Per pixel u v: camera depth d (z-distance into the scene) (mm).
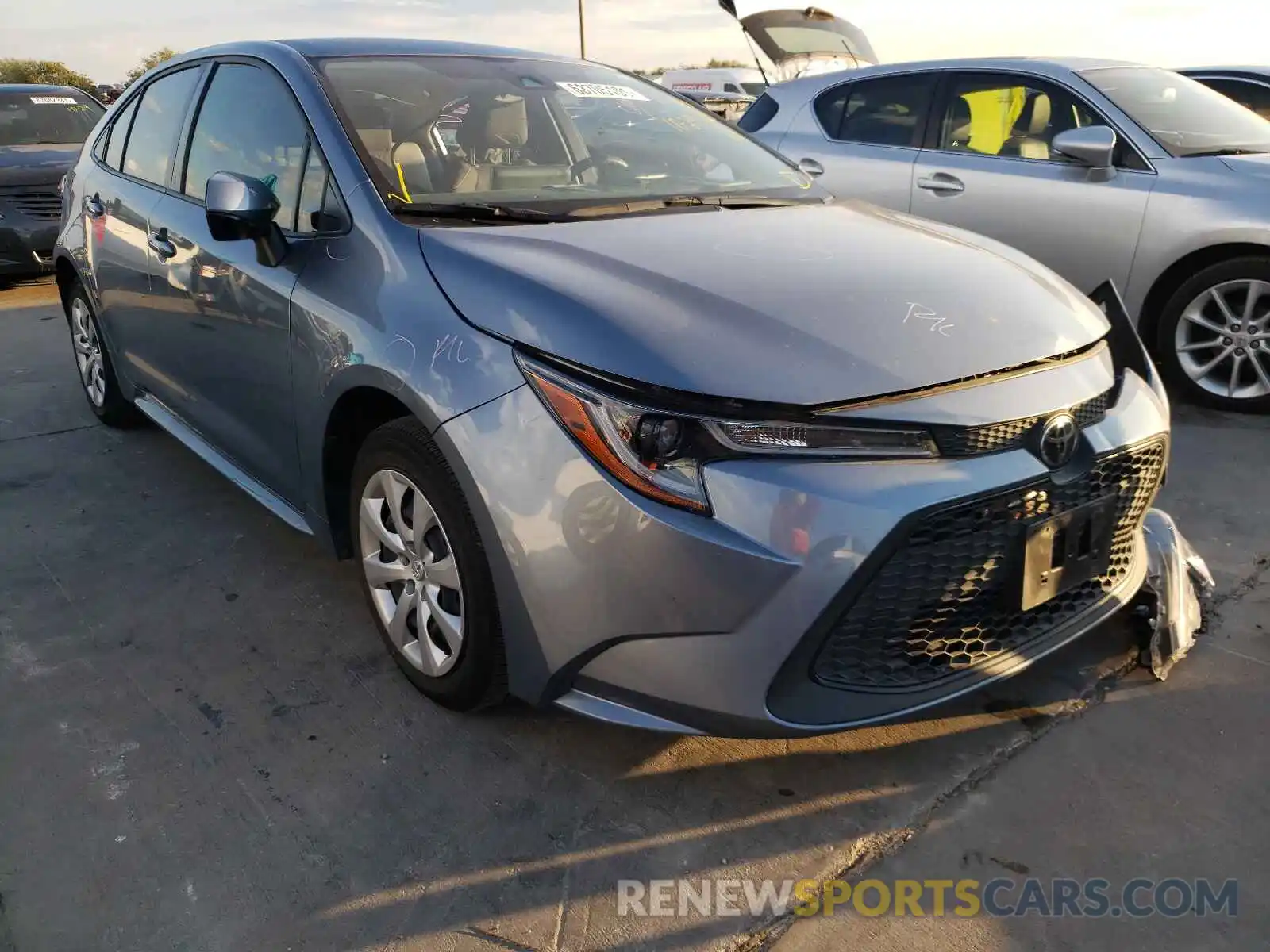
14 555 3150
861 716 1847
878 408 1757
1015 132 4820
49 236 7664
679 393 1720
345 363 2227
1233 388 4312
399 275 2188
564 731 2270
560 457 1812
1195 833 1943
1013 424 1851
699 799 2057
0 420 4508
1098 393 2027
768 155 3266
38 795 2068
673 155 3037
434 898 1809
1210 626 2631
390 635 2395
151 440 4230
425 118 2688
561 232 2254
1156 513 2623
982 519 1821
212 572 3035
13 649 2609
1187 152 4387
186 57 3506
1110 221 4406
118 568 3062
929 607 1852
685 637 1768
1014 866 1877
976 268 2244
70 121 9094
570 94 3100
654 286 1956
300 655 2588
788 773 2133
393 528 2328
